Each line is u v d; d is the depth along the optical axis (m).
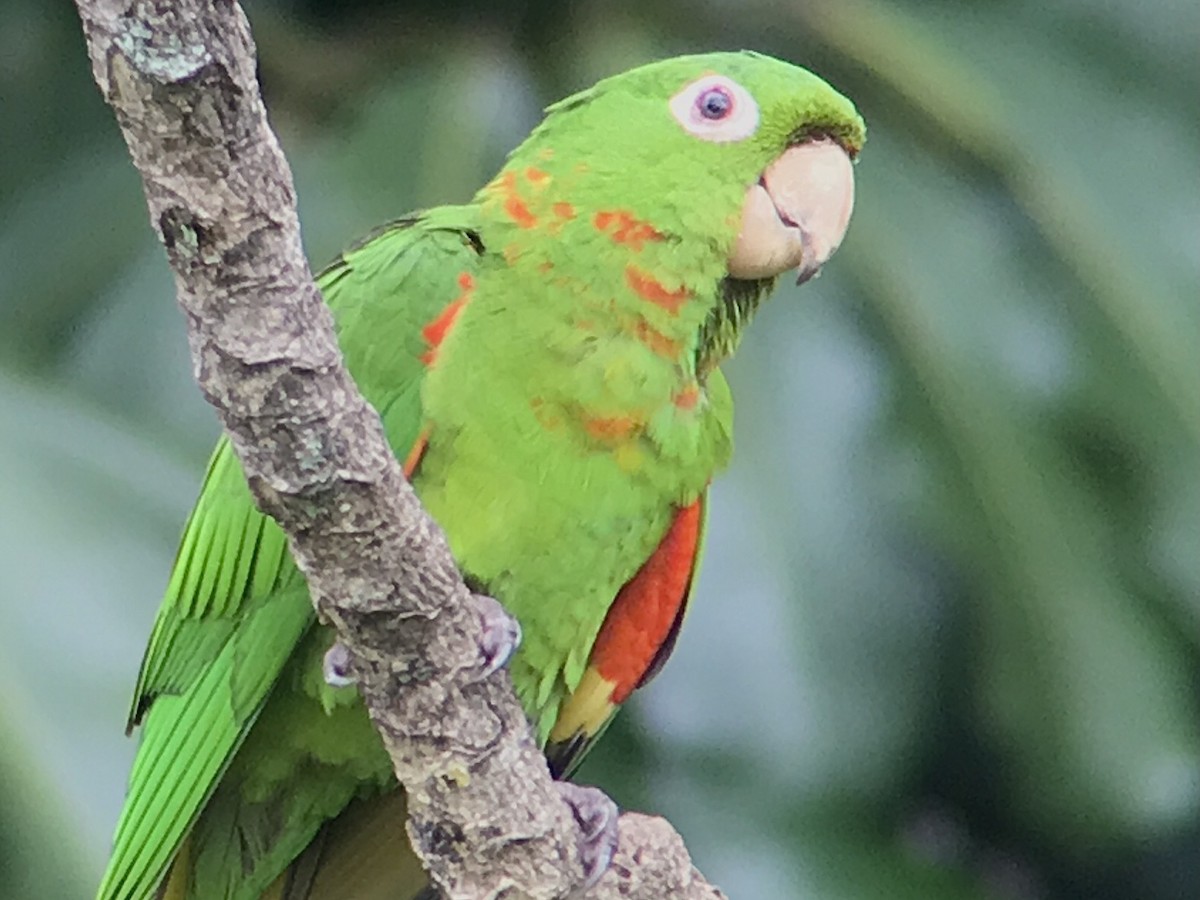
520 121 6.45
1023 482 6.12
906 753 5.90
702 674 5.62
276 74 6.70
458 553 3.76
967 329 6.29
